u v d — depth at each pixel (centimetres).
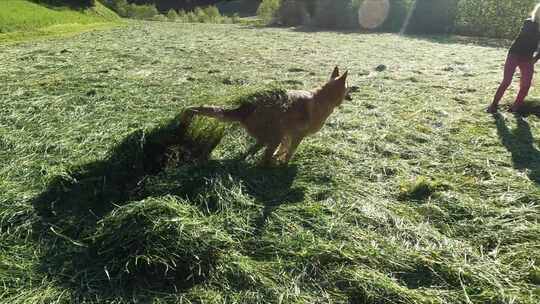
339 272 345
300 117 495
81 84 869
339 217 423
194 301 315
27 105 711
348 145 612
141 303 309
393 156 584
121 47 1462
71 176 450
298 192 466
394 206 451
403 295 322
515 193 479
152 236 347
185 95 822
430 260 360
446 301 322
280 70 1125
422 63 1309
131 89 847
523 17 2144
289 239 384
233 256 353
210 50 1460
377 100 858
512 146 622
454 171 542
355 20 2748
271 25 3088
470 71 1191
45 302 304
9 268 335
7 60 1119
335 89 520
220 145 559
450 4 2414
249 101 470
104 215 406
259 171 501
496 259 372
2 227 383
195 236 353
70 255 354
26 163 499
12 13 1956
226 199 436
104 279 330
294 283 335
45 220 396
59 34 1828
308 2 3027
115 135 590
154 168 487
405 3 2552
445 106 826
